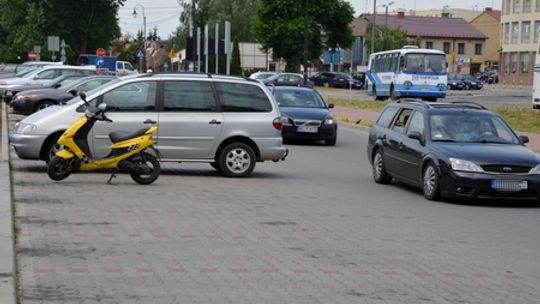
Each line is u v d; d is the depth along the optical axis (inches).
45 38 3535.9
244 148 730.8
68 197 579.8
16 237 438.3
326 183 730.2
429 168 642.8
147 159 657.6
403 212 578.9
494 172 617.9
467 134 671.8
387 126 744.3
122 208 542.3
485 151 633.6
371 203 618.2
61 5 3535.9
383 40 4402.1
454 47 5226.4
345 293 343.9
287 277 368.8
